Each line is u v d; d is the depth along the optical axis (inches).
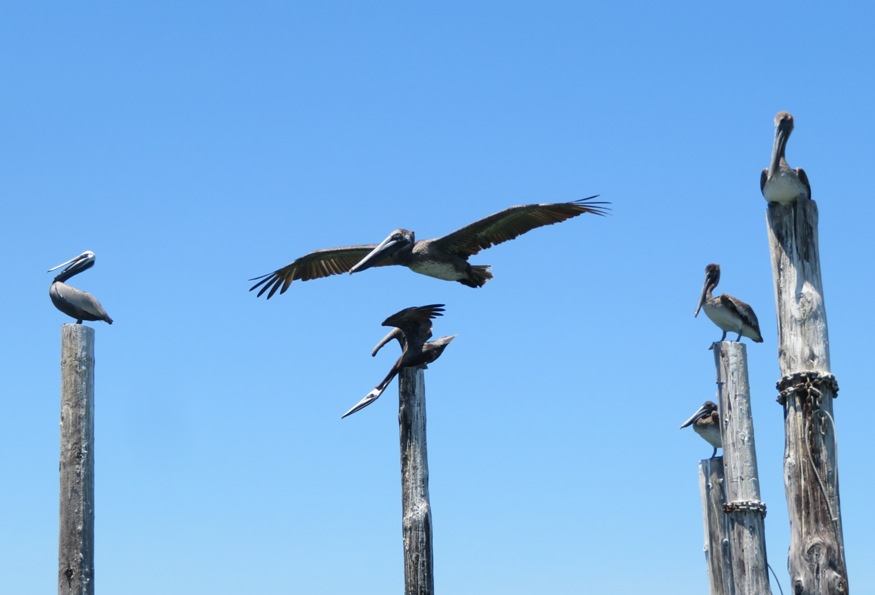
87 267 654.5
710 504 772.0
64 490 594.2
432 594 605.6
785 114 519.2
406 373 617.9
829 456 480.4
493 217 620.1
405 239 641.0
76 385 602.9
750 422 663.8
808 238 504.4
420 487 611.8
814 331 492.7
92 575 593.3
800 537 477.1
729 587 753.0
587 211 615.2
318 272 700.7
